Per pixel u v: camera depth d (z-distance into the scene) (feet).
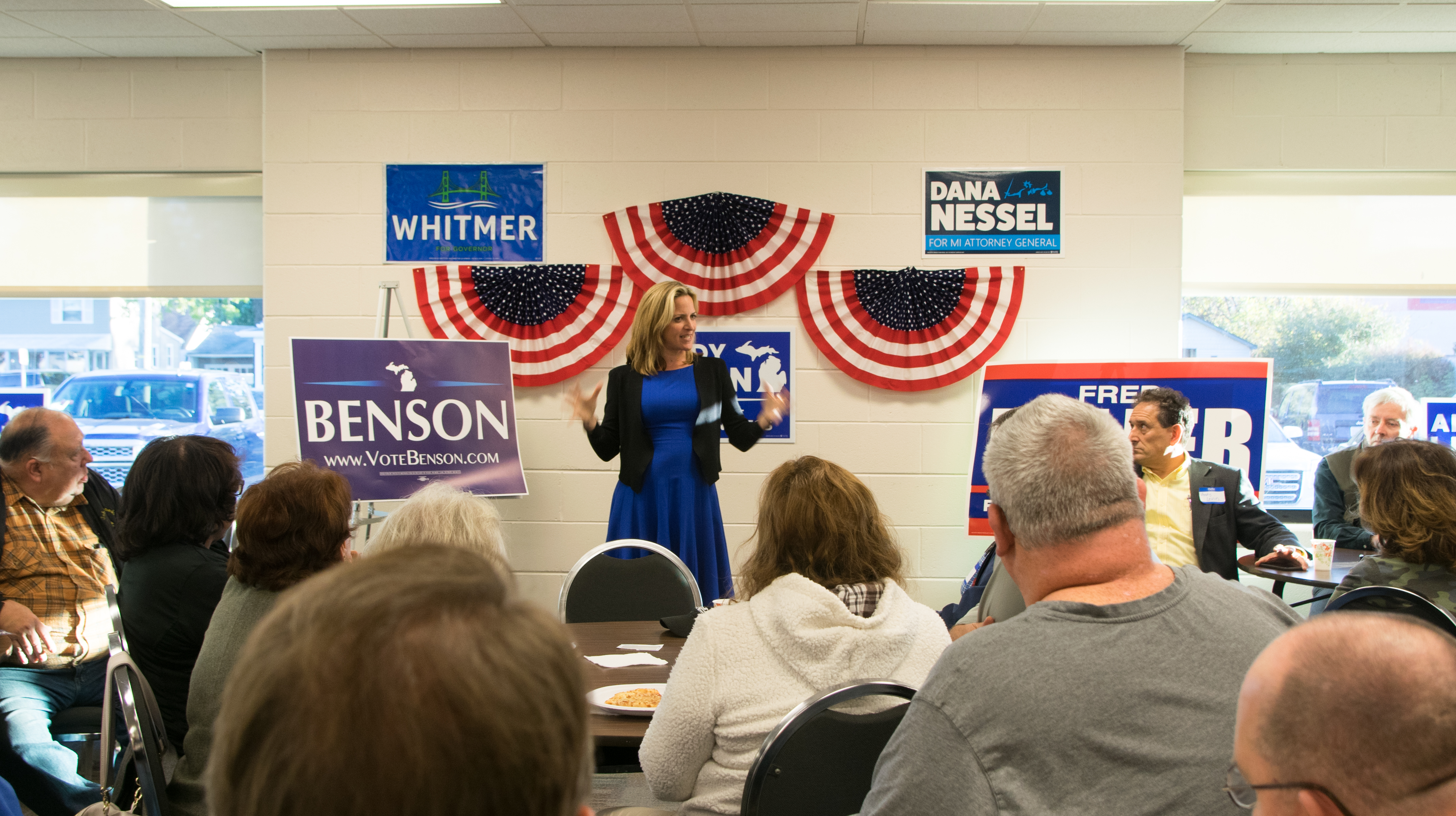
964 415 13.21
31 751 7.20
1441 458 6.72
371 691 1.30
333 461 11.56
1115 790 3.02
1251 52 13.39
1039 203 13.15
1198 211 13.76
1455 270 13.56
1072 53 13.09
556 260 13.29
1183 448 10.14
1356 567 6.95
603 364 13.23
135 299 14.11
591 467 13.33
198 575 6.45
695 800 4.57
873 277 13.12
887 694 4.15
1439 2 11.60
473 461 12.05
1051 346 13.19
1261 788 2.02
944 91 13.14
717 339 13.20
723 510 13.28
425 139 13.30
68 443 8.09
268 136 13.30
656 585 8.85
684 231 13.16
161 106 13.85
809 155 13.20
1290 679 1.99
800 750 4.02
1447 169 13.46
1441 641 1.95
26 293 14.08
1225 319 13.80
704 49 13.19
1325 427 13.82
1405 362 13.74
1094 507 3.44
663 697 4.64
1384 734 1.83
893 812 3.20
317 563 5.39
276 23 12.39
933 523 13.28
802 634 4.45
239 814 1.36
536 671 1.40
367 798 1.27
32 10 12.02
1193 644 3.22
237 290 14.05
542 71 13.24
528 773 1.35
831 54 13.15
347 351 11.70
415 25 12.45
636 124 13.24
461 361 12.09
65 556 8.18
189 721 5.34
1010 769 3.10
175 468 6.58
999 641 3.26
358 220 13.30
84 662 8.13
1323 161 13.52
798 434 13.25
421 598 1.42
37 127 13.88
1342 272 13.67
